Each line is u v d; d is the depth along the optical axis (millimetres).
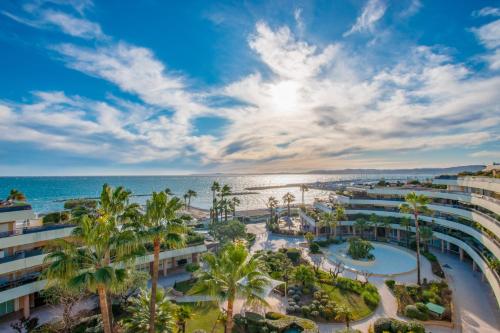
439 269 44156
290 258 50062
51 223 32938
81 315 28625
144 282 30422
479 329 27875
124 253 18641
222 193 90125
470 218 45156
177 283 37906
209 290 18000
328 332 27344
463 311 31500
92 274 15984
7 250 29375
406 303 32781
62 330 25188
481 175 50938
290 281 38406
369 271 44906
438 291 35000
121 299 29703
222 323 27719
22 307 30125
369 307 32156
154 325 20094
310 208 91000
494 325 28578
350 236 69375
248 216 101312
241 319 27359
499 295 27062
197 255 45719
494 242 34062
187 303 32281
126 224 20250
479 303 33344
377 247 59562
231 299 17906
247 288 17906
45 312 30219
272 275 39750
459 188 55188
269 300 33812
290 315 29953
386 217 66250
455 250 54375
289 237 70188
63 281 16172
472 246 44406
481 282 39750
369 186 79812
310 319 29406
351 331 24375
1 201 31859
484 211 46781
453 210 50938
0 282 28188
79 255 17125
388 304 33375
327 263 49469
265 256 46875
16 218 28219
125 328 22297
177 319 23703
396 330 25906
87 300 31969
